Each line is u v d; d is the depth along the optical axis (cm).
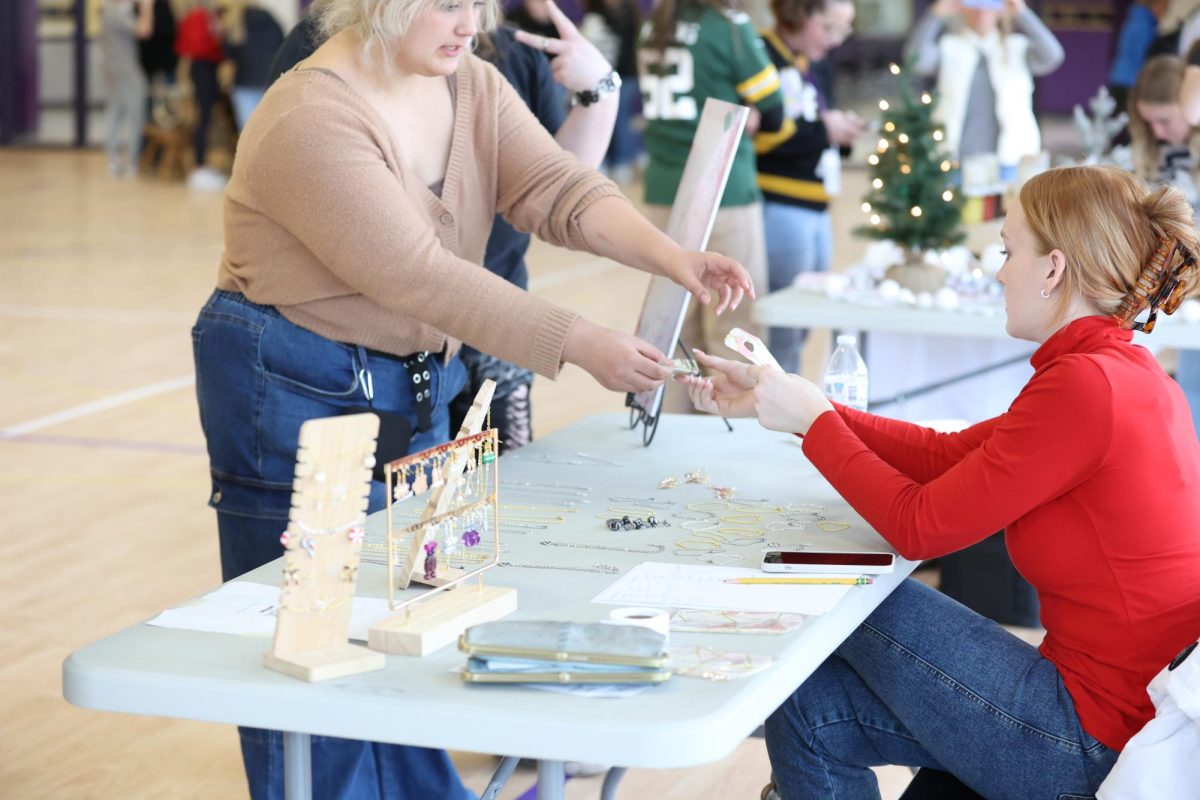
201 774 310
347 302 237
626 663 154
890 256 451
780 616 179
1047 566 191
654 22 493
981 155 508
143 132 1505
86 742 325
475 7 228
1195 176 432
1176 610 183
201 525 474
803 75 526
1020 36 544
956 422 282
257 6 1356
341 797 241
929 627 200
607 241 260
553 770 157
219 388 243
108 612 397
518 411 335
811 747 211
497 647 156
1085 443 183
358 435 163
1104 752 184
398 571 198
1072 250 192
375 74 234
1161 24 643
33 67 1772
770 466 262
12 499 499
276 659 160
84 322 796
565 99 329
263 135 227
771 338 508
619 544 212
